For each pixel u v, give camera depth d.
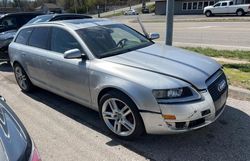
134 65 3.49
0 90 6.10
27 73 5.44
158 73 3.27
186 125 3.11
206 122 3.23
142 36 4.91
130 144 3.52
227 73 5.92
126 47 4.20
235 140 3.47
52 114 4.59
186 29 18.92
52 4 89.81
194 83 3.15
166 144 3.46
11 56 5.81
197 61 3.71
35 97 5.48
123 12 68.19
